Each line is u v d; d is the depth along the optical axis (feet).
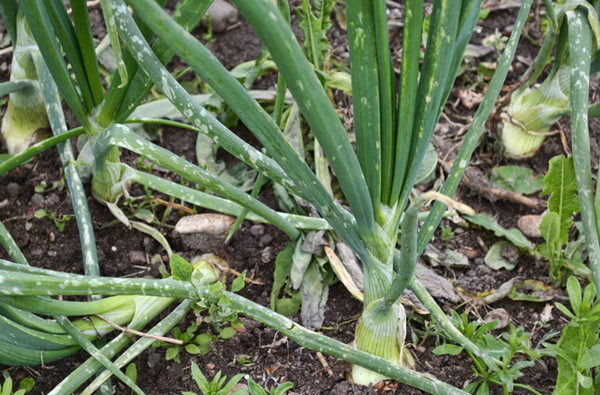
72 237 3.71
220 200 3.55
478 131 3.11
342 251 3.55
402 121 2.87
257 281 3.63
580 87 3.38
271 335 3.48
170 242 3.72
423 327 3.51
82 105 3.30
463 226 3.80
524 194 3.89
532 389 3.23
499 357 3.29
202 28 4.38
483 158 4.00
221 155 3.94
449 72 2.98
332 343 3.16
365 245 3.08
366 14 2.73
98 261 3.65
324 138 2.76
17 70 3.72
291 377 3.38
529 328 3.51
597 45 3.47
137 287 3.07
